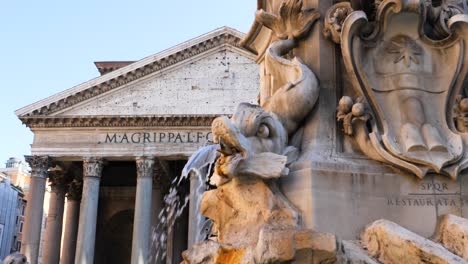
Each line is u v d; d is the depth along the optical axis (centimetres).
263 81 516
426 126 392
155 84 3544
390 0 402
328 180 381
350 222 374
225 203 393
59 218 3788
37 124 3462
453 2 468
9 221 6775
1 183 6606
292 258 291
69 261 3947
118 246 4612
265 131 390
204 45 3588
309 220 369
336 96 425
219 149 375
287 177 391
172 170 3775
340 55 437
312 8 450
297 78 416
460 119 400
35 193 3366
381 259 334
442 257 300
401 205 381
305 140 415
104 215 4447
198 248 372
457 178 384
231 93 3519
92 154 3422
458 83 403
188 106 3497
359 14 402
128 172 4456
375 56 414
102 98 3512
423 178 385
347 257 308
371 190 384
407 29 412
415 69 409
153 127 3447
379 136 395
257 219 368
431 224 376
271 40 506
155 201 3625
